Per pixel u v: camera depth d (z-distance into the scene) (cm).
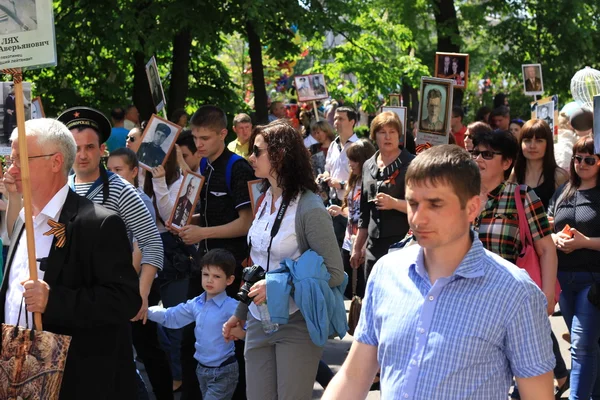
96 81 1392
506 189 454
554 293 451
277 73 2486
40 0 350
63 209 358
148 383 665
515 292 262
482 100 2966
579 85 880
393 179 655
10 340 336
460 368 261
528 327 261
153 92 883
